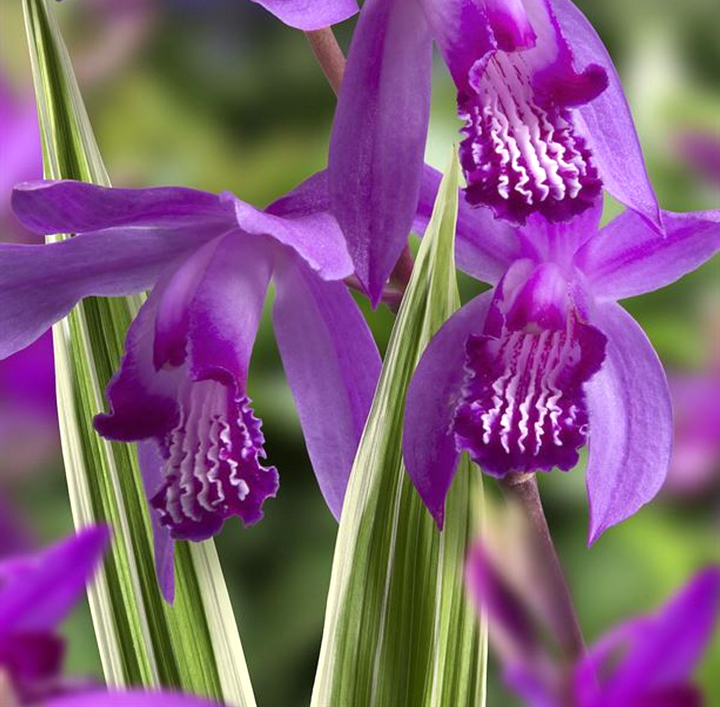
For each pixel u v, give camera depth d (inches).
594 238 15.6
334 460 15.8
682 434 21.1
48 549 13.7
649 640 14.3
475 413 15.2
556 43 15.1
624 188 15.1
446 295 15.1
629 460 15.8
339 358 15.8
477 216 15.6
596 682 14.4
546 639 14.9
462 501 15.2
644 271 15.7
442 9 15.0
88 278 15.6
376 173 15.1
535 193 15.0
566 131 15.1
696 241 15.7
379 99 15.1
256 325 15.5
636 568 22.0
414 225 15.4
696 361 21.6
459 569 15.2
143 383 15.4
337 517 15.9
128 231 15.5
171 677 16.0
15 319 15.7
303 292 15.8
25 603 13.7
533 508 15.1
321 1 14.9
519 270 15.5
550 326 15.3
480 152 15.0
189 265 15.5
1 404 20.1
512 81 15.2
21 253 15.4
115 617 16.1
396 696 15.2
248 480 15.4
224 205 15.4
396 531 15.2
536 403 15.3
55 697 13.6
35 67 15.7
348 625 15.2
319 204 15.2
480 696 15.3
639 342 15.8
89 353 16.1
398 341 15.2
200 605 16.0
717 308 21.8
